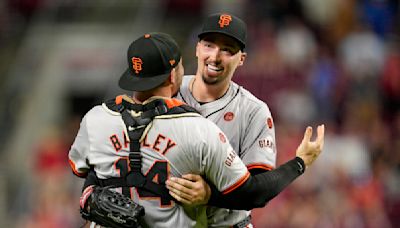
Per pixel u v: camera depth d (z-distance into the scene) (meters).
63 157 43.09
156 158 15.42
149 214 15.52
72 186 40.28
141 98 15.97
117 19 59.00
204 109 17.59
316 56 48.97
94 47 57.56
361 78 48.50
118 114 15.81
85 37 58.09
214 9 55.75
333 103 46.31
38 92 54.62
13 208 41.75
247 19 51.62
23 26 59.22
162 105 15.62
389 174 41.81
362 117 45.12
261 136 17.56
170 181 15.35
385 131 44.94
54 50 57.38
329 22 54.12
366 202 39.56
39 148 44.47
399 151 43.25
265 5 51.62
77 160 16.47
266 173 16.30
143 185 15.45
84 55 57.41
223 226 17.31
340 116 45.59
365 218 39.22
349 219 38.56
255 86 46.50
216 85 17.44
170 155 15.40
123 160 15.59
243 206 16.05
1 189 44.22
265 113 17.73
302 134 42.62
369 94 47.84
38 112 53.78
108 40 57.66
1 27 58.59
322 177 39.53
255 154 17.44
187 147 15.38
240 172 15.73
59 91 56.00
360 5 54.03
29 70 55.72
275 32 49.88
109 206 15.30
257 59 47.94
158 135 15.47
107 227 15.77
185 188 15.38
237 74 47.00
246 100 17.75
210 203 16.11
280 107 45.53
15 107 52.78
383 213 40.28
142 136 15.49
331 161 40.41
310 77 47.12
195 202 15.58
